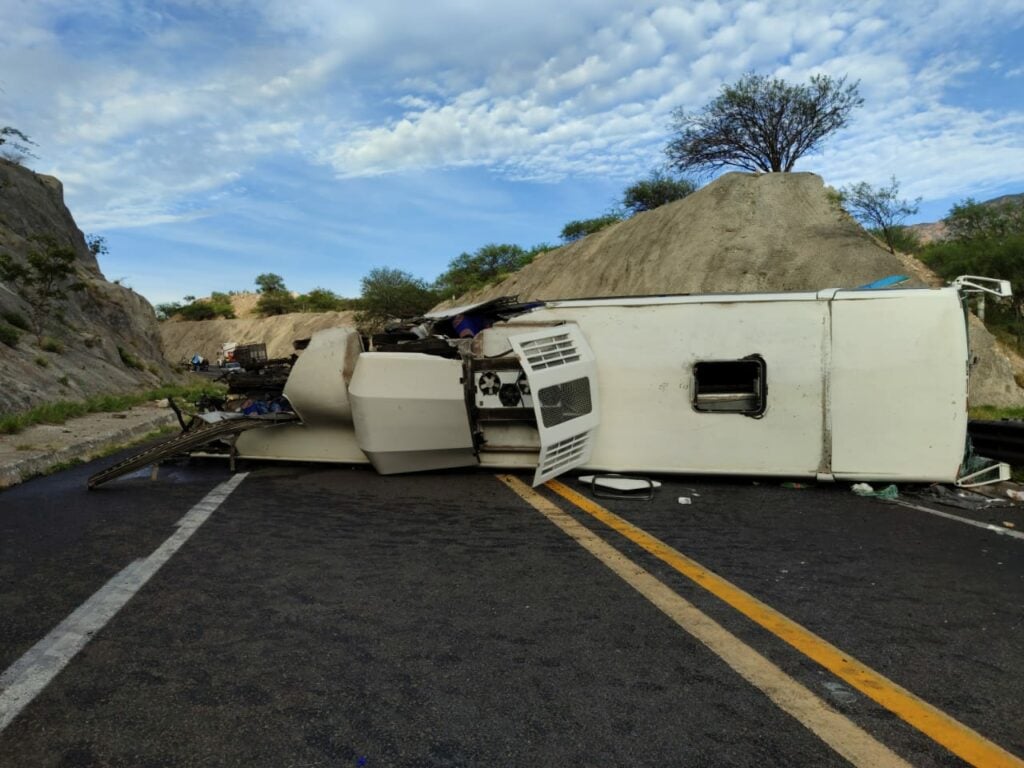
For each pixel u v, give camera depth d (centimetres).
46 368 1503
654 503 563
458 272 5006
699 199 2433
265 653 282
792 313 613
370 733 223
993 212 2391
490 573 385
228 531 471
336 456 709
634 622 318
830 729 229
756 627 313
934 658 285
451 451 661
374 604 338
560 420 595
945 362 591
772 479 634
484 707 241
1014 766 210
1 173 2759
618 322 645
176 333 9150
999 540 461
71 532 467
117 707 238
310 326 7669
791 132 2386
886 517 522
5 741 216
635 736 223
